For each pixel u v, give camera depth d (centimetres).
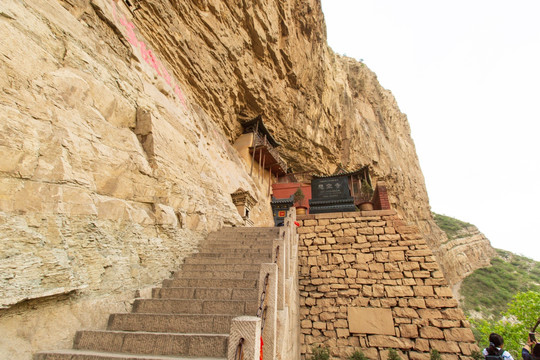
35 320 278
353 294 696
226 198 1020
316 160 2736
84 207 380
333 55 3791
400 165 4281
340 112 3172
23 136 326
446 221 6012
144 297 430
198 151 891
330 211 938
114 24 679
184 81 1420
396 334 627
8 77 336
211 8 1556
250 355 189
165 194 585
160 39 1274
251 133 2062
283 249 419
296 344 573
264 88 2006
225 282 462
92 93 503
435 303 648
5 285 249
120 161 493
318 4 2695
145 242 481
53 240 318
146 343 300
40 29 429
